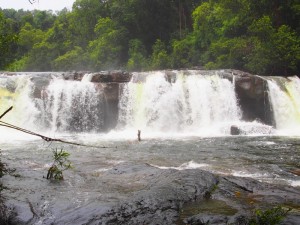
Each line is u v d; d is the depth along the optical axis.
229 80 21.64
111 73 22.41
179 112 21.39
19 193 7.05
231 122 20.73
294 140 15.86
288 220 5.57
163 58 37.91
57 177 8.35
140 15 45.59
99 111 21.31
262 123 21.47
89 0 53.69
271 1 29.31
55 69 53.22
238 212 6.09
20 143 15.32
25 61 57.44
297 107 21.94
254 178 8.90
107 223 5.61
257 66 26.83
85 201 6.57
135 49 43.06
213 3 35.75
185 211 6.20
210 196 6.98
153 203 6.32
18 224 5.70
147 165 9.63
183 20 47.88
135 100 21.53
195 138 17.00
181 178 7.68
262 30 26.98
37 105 21.05
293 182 8.52
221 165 10.51
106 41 45.06
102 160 11.10
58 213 6.00
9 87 21.53
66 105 21.22
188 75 22.16
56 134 19.78
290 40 26.39
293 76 25.55
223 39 32.06
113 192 7.24
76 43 56.84
